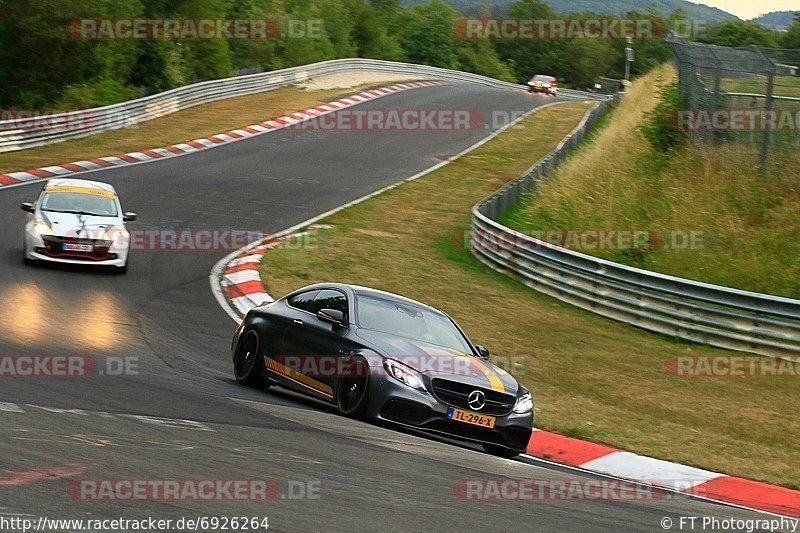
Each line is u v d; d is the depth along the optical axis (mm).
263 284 44438
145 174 71625
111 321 33812
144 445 16609
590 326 43375
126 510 12875
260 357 26125
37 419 17672
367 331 23797
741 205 52812
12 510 12250
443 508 15180
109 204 44406
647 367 36750
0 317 31250
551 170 76500
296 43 160625
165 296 40062
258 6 156625
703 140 59406
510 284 51000
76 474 14281
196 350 31562
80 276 41156
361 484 15930
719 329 40844
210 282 44281
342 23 194250
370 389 22375
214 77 127750
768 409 32125
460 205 74375
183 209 61531
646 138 65188
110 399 20984
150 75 115312
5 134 74125
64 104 95938
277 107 112250
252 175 76500
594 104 143375
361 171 84125
